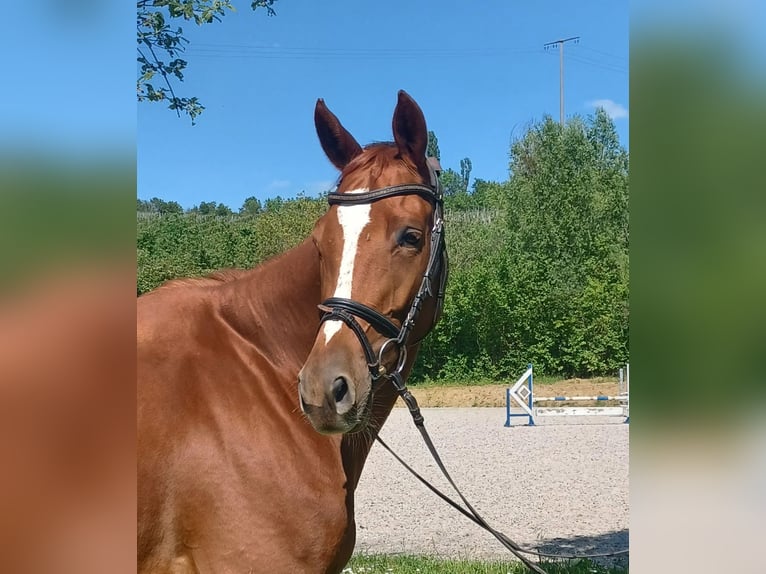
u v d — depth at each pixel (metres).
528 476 9.44
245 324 2.47
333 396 2.11
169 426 2.16
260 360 2.44
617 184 26.17
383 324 2.28
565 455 11.00
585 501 7.96
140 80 4.40
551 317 21.73
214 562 2.17
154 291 2.48
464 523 7.06
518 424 14.86
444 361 22.14
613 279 22.34
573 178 26.73
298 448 2.35
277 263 2.58
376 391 2.39
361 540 6.43
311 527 2.30
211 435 2.22
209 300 2.47
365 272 2.27
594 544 6.15
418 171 2.50
